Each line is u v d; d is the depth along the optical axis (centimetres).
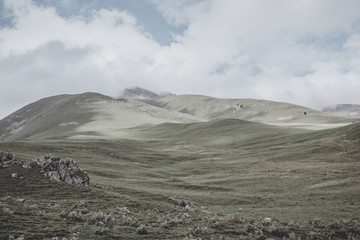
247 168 8981
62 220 2325
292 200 5009
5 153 4716
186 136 19875
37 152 8781
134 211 3266
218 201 4884
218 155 12769
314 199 5016
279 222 3117
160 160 11719
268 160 10144
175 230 2409
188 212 3556
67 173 4450
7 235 1816
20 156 6481
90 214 2647
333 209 4216
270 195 5500
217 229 2531
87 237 1986
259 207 4491
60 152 9538
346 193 5231
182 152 14162
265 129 18250
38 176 4281
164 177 7869
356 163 8000
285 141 13725
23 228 1992
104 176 6725
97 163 8481
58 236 1941
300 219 3503
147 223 2573
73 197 3581
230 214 3716
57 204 3006
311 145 11150
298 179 6756
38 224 2128
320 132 13525
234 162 10381
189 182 7119
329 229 3009
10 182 3825
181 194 5228
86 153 10200
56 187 3931
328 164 8288
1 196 3300
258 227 2706
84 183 4453
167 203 4194
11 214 2241
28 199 3247
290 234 2612
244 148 13938
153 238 2139
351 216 3775
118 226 2344
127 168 8469
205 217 3159
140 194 4538
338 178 6469
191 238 2136
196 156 12938
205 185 6456
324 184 6044
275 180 6888
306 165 8481
